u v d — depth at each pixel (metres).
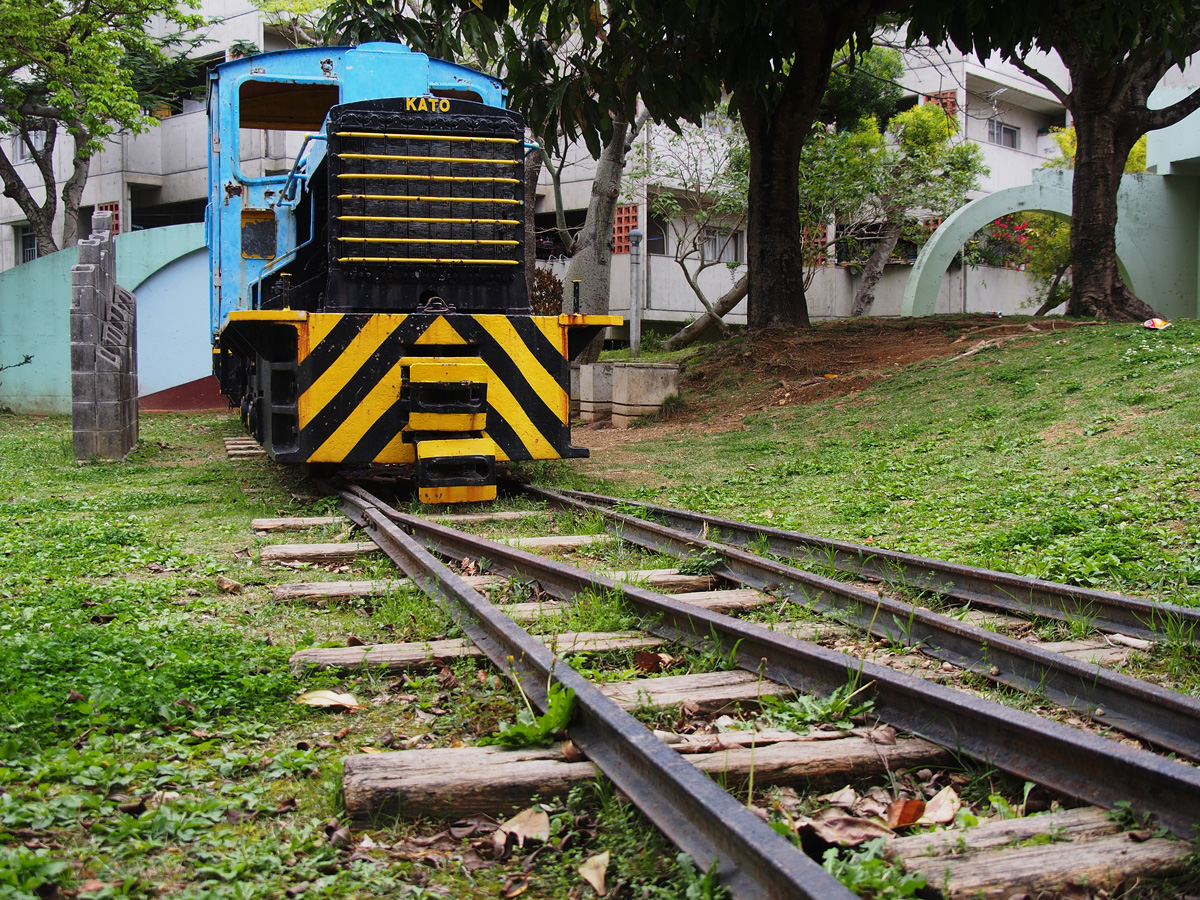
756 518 7.61
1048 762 2.88
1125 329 13.86
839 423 12.38
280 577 5.80
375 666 4.05
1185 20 11.91
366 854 2.57
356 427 8.28
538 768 2.89
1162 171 21.83
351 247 8.41
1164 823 2.54
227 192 10.24
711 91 13.28
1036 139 35.22
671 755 2.67
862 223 26.39
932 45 12.12
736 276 29.66
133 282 21.53
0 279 20.81
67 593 5.09
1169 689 3.41
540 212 27.98
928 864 2.43
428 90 10.36
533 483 9.44
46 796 2.78
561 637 4.45
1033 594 4.86
